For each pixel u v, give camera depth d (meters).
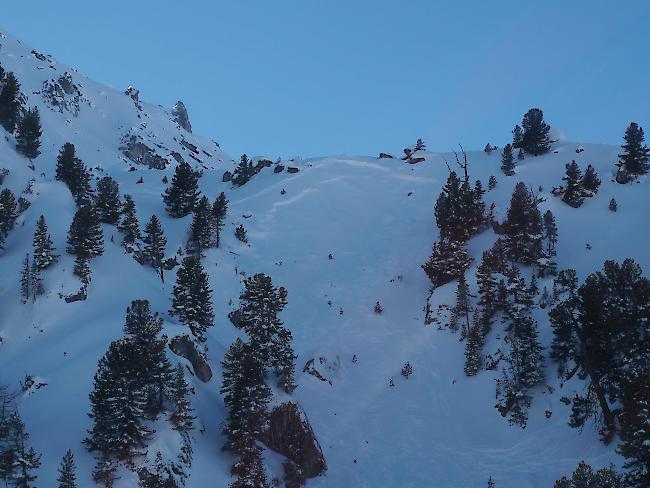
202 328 61.19
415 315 77.06
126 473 41.06
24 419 44.75
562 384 55.25
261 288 57.88
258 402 48.62
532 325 61.19
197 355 56.75
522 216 77.12
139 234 82.75
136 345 45.97
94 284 66.50
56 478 39.00
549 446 50.53
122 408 41.69
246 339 70.69
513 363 58.12
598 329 50.72
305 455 52.41
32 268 64.44
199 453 47.06
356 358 70.75
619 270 52.62
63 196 83.75
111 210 84.12
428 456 54.12
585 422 50.50
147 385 45.75
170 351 54.44
